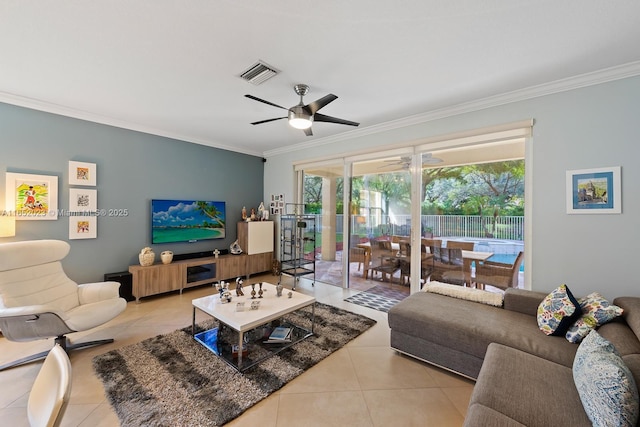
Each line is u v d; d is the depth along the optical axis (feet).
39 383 3.12
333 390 6.53
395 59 7.48
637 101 7.70
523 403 4.18
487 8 5.56
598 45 6.78
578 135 8.54
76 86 9.17
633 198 7.79
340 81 8.75
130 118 12.37
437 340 7.18
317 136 15.17
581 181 8.50
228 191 17.44
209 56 7.37
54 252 9.01
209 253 16.31
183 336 9.05
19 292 7.88
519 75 8.36
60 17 5.83
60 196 11.26
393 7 5.55
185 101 10.41
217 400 6.05
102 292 9.31
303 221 16.97
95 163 12.15
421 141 11.82
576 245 8.63
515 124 9.48
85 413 5.64
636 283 7.79
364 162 14.29
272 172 18.86
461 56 7.33
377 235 13.85
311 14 5.76
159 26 6.15
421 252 12.35
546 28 6.15
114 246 12.78
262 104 10.62
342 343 8.71
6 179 10.06
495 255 10.46
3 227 9.13
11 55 7.30
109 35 6.47
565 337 6.27
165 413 5.66
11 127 10.16
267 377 6.89
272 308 8.35
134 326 9.87
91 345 8.36
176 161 14.97
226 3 5.45
